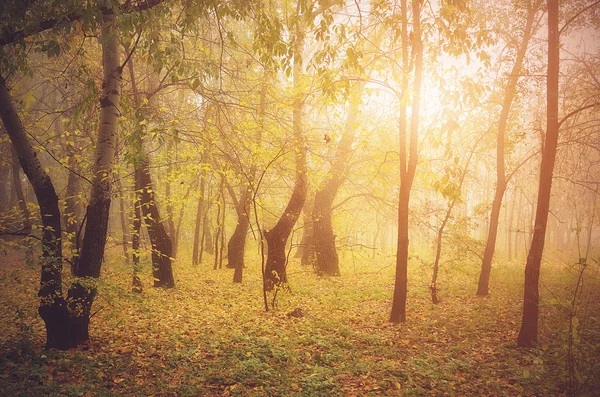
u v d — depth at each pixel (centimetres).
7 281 1393
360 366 675
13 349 698
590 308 855
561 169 1353
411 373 644
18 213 865
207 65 744
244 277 1891
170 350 752
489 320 987
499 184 1388
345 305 1228
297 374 652
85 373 615
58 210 733
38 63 1063
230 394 570
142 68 1458
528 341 767
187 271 2125
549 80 753
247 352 745
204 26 1131
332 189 1944
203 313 1116
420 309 1180
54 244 706
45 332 866
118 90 800
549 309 1018
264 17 762
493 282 1611
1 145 1691
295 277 1884
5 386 541
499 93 1379
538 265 771
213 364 682
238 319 1045
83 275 745
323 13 754
